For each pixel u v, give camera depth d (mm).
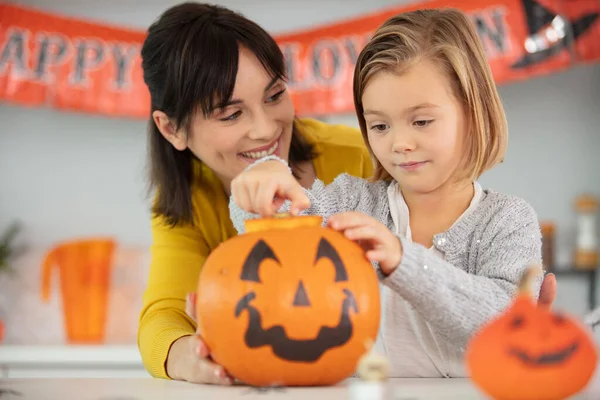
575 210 4328
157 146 1596
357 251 963
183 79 1396
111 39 4172
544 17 3830
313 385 924
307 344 892
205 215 1621
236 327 900
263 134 1414
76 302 4020
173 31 1420
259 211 993
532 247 1138
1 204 4535
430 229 1231
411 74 1079
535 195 4379
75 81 4137
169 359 1173
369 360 706
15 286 4098
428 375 1207
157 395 827
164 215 1607
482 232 1177
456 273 982
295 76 4070
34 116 4562
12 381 1008
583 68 4355
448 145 1099
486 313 975
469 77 1113
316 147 1668
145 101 4203
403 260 950
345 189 1320
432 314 970
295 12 4480
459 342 996
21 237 4508
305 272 908
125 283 4086
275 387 902
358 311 914
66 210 4531
